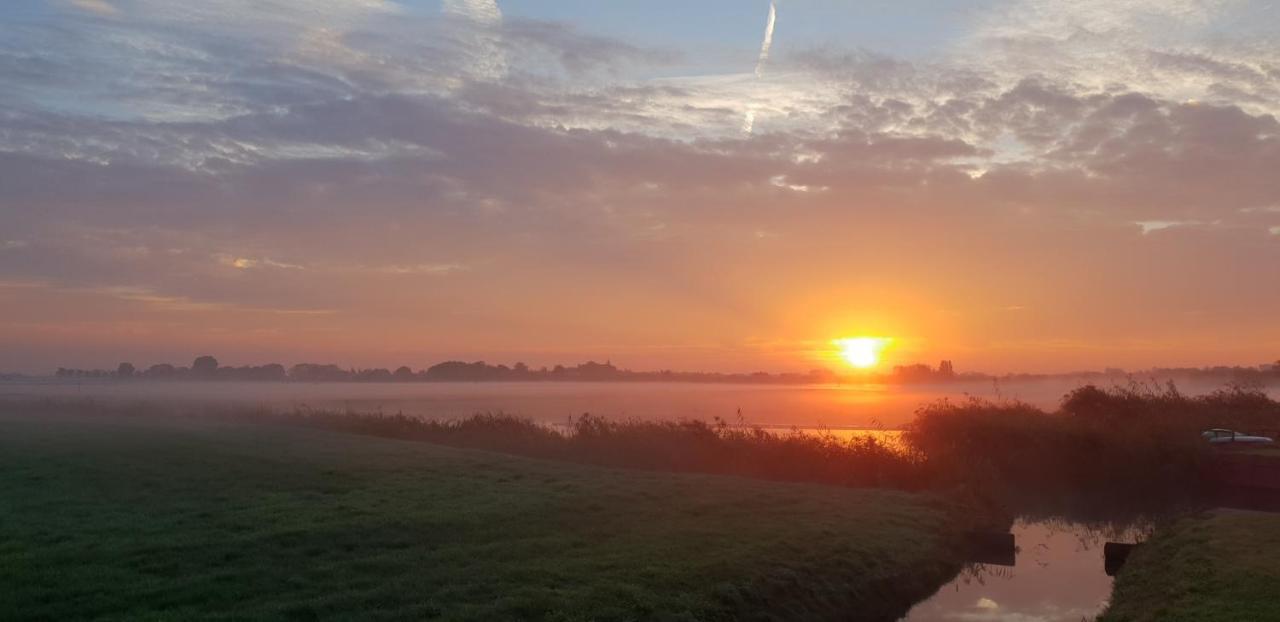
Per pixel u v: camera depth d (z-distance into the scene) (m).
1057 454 40.06
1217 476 38.69
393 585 13.93
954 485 31.36
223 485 23.36
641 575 15.45
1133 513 33.19
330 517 18.80
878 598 18.34
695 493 25.22
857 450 34.19
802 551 18.83
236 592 13.24
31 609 12.01
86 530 16.98
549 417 67.50
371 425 45.59
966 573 22.72
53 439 35.78
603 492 24.33
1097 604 19.80
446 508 20.45
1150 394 51.78
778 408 94.38
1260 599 14.94
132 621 11.63
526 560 16.08
